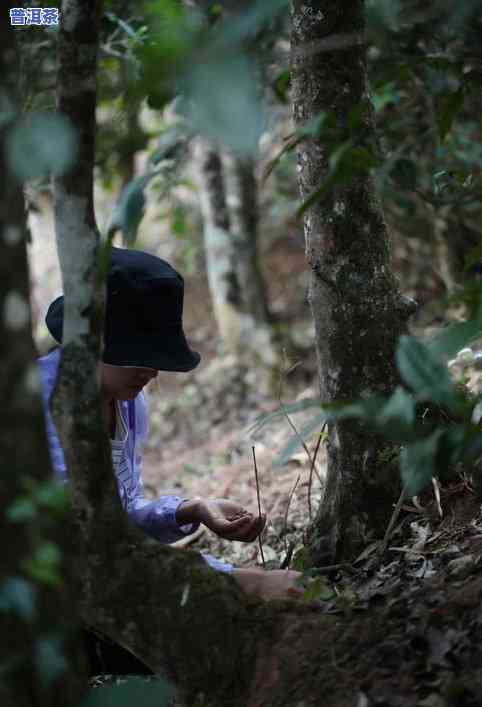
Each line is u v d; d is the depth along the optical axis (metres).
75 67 1.70
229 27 1.30
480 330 1.69
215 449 4.93
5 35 1.41
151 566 1.90
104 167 4.67
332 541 2.48
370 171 2.28
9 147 1.28
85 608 1.91
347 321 2.39
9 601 1.30
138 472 2.77
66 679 1.44
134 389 2.32
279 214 5.96
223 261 5.70
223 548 3.38
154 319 2.23
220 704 1.88
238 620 1.92
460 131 3.91
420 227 4.68
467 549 2.22
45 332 6.00
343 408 1.63
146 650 1.92
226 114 1.24
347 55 2.30
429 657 1.82
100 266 1.74
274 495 3.66
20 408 1.36
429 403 2.34
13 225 1.37
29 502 1.30
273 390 5.44
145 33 2.83
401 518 2.45
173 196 5.79
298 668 1.85
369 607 2.03
